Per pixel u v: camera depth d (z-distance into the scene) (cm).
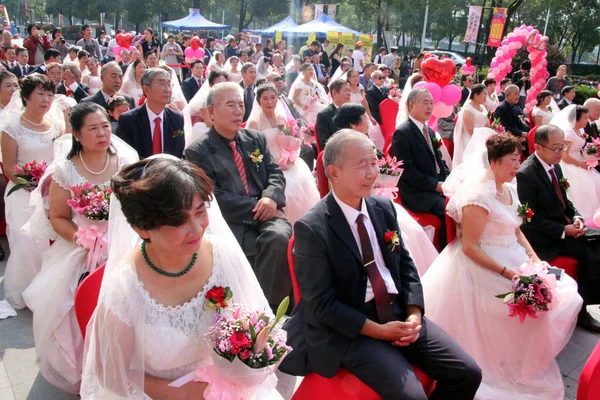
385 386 219
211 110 385
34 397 282
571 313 300
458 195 312
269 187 389
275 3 4125
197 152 380
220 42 2073
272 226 361
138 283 179
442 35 3862
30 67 1031
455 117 872
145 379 183
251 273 210
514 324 300
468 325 308
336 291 243
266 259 354
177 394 181
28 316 367
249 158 395
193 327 183
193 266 186
